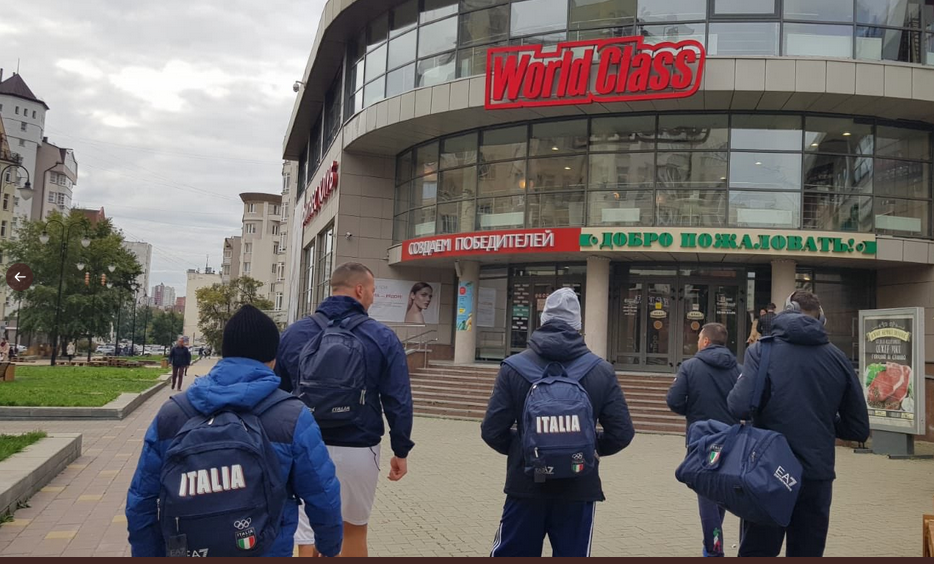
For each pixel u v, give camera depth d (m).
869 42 17.83
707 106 18.38
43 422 13.98
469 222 21.44
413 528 6.79
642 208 18.97
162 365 43.50
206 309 64.25
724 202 18.47
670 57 17.38
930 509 8.20
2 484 6.84
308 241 35.09
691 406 5.60
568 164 19.86
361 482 4.13
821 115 18.47
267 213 104.44
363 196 24.80
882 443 13.23
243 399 2.62
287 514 2.77
